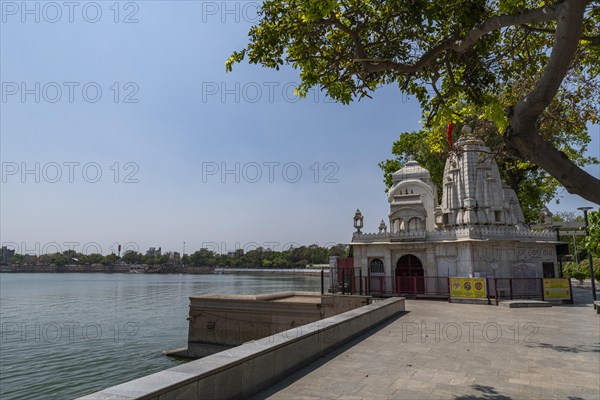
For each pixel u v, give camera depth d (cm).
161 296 7181
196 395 608
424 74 1009
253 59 927
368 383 834
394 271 3061
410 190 3534
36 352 2845
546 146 553
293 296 3080
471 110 862
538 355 1105
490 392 788
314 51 938
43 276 19175
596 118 1245
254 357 768
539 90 529
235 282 12175
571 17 495
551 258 2920
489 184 3198
